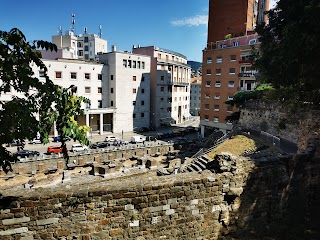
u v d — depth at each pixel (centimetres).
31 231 754
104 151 3538
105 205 828
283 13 1681
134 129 6247
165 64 6838
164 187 912
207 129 5409
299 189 1279
